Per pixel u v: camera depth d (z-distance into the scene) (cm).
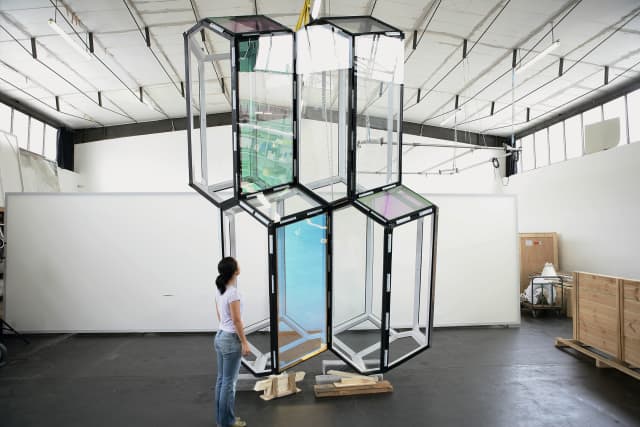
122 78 950
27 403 377
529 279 890
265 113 387
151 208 642
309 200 397
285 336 498
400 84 406
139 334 634
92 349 552
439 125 1338
